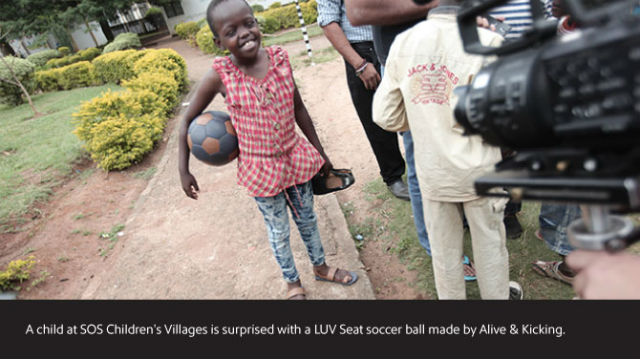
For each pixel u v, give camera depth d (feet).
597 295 2.69
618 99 2.13
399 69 5.72
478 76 2.95
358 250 10.35
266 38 50.60
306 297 8.67
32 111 34.22
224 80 6.44
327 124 19.11
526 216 10.18
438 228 6.25
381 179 13.29
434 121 5.55
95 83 43.86
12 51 70.64
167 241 11.96
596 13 2.31
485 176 2.94
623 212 2.67
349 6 7.35
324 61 31.48
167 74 28.25
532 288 8.23
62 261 12.18
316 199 12.42
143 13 95.40
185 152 7.43
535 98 2.46
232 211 12.91
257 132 6.75
